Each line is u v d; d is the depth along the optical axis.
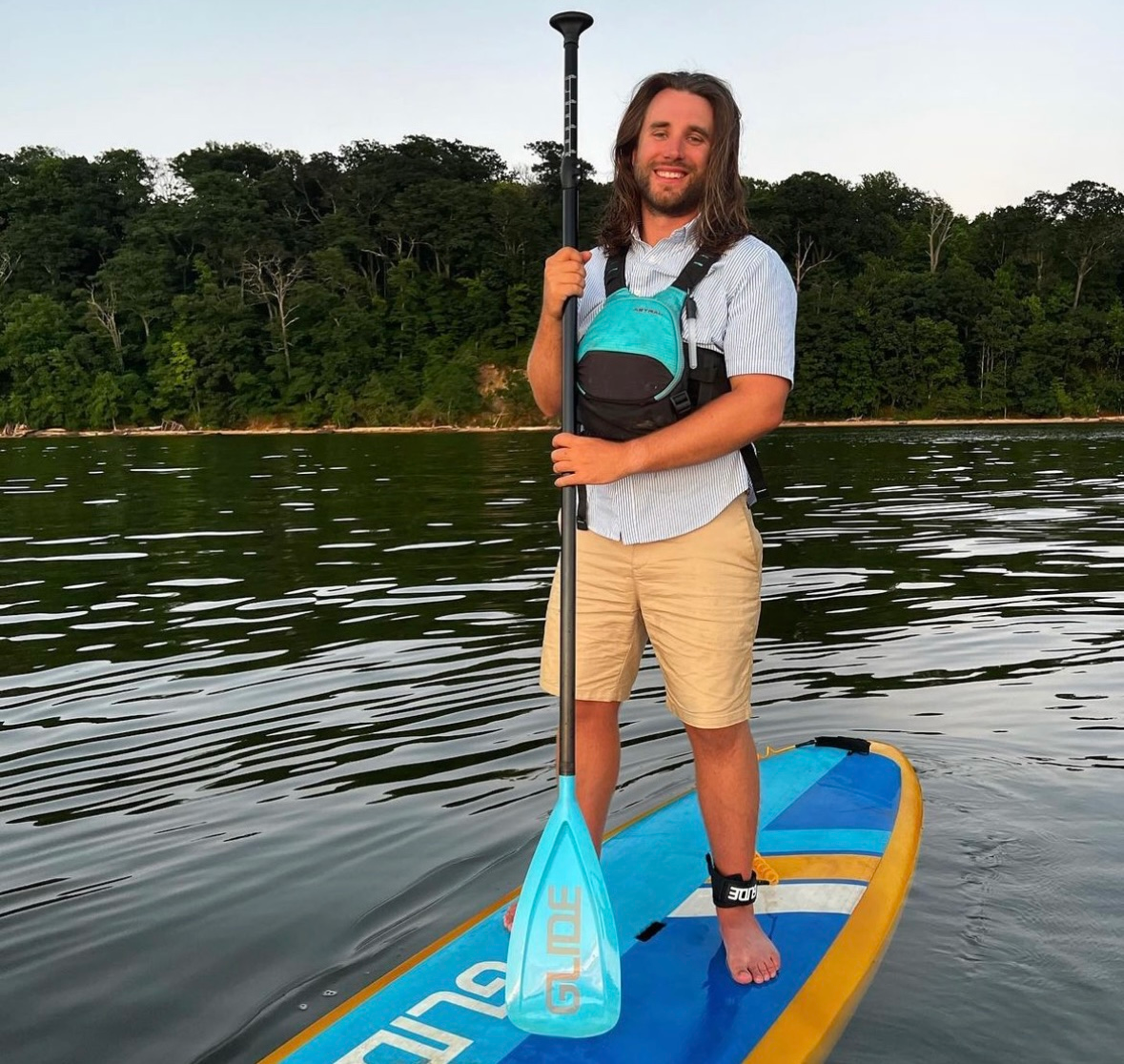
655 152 2.18
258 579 7.82
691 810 3.10
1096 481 15.77
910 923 2.55
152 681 5.00
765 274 2.16
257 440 41.09
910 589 7.01
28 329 62.66
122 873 2.96
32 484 17.92
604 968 2.03
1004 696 4.50
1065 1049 2.07
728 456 2.24
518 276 66.38
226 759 3.90
